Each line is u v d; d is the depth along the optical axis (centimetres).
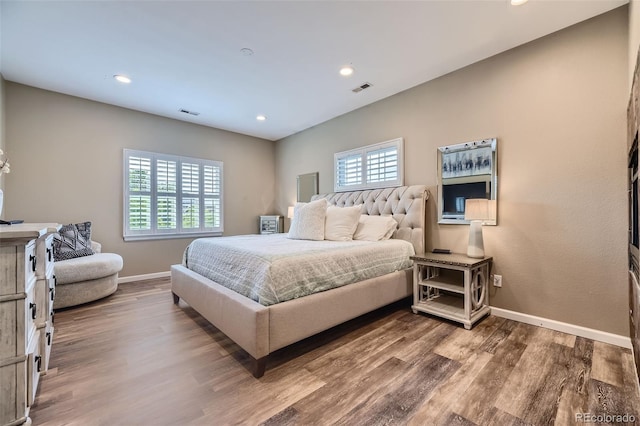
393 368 177
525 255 248
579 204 221
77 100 358
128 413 138
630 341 197
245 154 530
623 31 201
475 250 259
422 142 322
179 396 151
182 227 449
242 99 367
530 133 244
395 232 326
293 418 134
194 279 252
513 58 253
